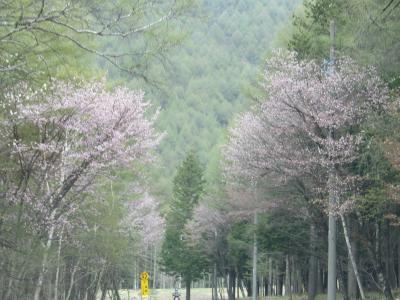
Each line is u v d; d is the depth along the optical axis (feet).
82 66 48.80
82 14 30.63
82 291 115.96
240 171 83.82
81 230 77.51
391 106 55.57
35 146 58.80
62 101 57.47
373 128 58.54
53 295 85.15
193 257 201.57
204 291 328.70
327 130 70.85
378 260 70.23
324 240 80.28
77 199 70.54
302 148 74.38
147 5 30.76
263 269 148.56
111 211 82.07
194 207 188.24
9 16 31.12
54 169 60.44
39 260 56.90
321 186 71.87
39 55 36.55
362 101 66.13
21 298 64.18
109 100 61.46
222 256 169.58
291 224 89.51
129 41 31.27
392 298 69.26
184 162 215.10
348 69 66.80
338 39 66.13
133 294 227.61
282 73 72.90
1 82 42.68
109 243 83.92
